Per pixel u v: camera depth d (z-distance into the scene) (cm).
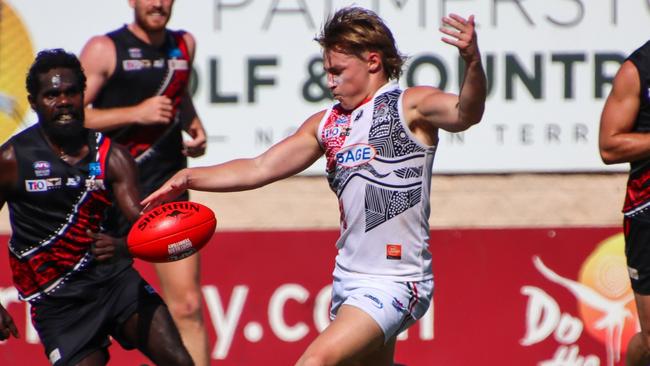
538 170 2792
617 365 2691
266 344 2703
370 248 1767
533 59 2775
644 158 1998
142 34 2436
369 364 1859
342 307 1738
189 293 2348
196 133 2509
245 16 2784
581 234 2703
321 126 1803
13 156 1861
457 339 2695
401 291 1756
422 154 1748
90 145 1888
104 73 2409
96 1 2800
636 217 2031
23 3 2795
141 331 1930
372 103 1759
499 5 2766
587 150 2789
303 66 2791
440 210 2850
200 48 2788
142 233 1819
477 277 2703
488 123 2784
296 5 2783
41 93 1841
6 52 2795
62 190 1869
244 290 2708
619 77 1997
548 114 2781
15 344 2708
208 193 2892
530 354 2694
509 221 2844
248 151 2798
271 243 2714
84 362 1917
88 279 1936
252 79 2792
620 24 2770
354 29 1744
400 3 2767
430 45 2772
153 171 2439
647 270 2033
